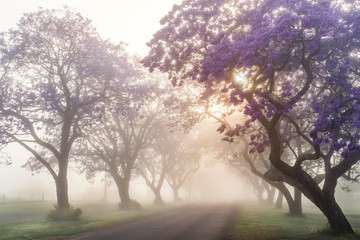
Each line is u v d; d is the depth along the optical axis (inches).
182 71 738.8
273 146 678.5
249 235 687.7
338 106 599.5
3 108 1079.0
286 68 695.1
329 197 697.6
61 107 1161.4
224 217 1143.0
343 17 657.0
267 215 1272.1
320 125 606.2
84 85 1229.7
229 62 609.9
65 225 888.3
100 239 636.1
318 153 669.3
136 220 1040.8
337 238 616.1
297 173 693.3
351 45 683.4
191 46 697.0
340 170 719.1
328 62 654.5
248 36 606.9
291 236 665.6
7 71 1109.1
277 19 584.7
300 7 598.2
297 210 1320.1
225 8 690.8
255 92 634.2
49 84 1089.4
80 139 1595.7
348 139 600.7
